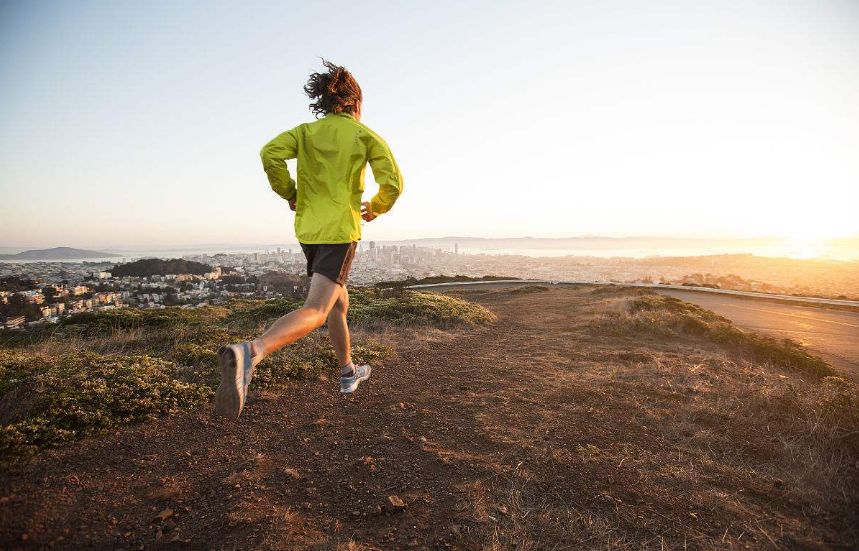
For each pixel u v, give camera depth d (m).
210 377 4.43
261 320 8.77
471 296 19.84
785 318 13.74
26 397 3.40
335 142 2.37
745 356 7.17
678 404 4.07
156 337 6.37
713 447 3.06
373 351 6.08
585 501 2.29
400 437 3.26
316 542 1.98
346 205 2.34
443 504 2.30
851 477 2.56
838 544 1.92
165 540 1.99
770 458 2.88
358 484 2.54
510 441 3.12
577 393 4.42
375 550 1.92
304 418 3.70
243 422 3.56
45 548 1.89
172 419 3.52
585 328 9.37
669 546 1.91
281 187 2.38
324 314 2.20
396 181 2.47
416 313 9.91
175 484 2.53
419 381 4.98
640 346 7.51
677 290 24.69
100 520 2.14
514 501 2.29
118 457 2.84
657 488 2.43
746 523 2.10
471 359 6.23
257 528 2.07
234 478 2.58
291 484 2.54
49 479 2.48
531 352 6.82
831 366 6.52
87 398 3.46
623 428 3.42
